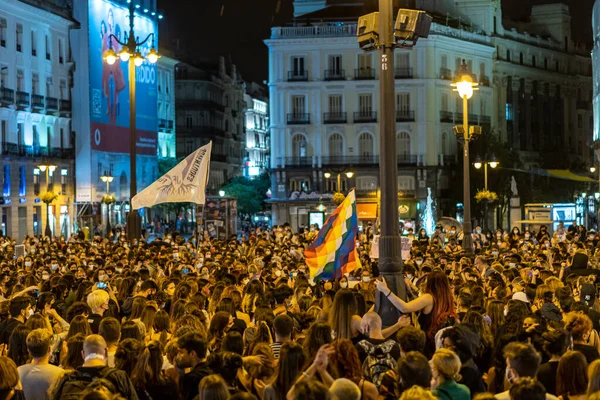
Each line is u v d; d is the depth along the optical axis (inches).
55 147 3754.9
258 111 7229.3
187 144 5526.6
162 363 534.3
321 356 430.3
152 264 1194.0
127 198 4222.4
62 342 631.2
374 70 4355.3
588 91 5999.0
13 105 3430.1
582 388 432.8
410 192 4352.9
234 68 6284.5
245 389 485.1
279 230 2222.0
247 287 830.5
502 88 4945.9
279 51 4394.7
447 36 4394.7
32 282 961.5
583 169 5885.8
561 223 2121.1
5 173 3378.4
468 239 1667.1
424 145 4347.9
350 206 816.3
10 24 3442.4
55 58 3769.7
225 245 1636.3
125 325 566.6
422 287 775.7
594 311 661.9
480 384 485.4
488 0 4825.3
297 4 4837.6
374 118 4347.9
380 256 707.4
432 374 428.5
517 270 973.2
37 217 3624.5
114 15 4092.0
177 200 1403.8
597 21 3563.0
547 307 658.2
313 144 4389.8
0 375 450.3
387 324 660.7
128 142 4222.4
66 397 460.1
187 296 792.3
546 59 5482.3
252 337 617.0
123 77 4178.2
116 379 463.8
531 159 5260.8
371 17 726.5
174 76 5152.6
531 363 414.6
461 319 652.7
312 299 747.4
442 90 4399.6
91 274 1082.1
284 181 4384.8
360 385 447.2
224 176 5994.1
